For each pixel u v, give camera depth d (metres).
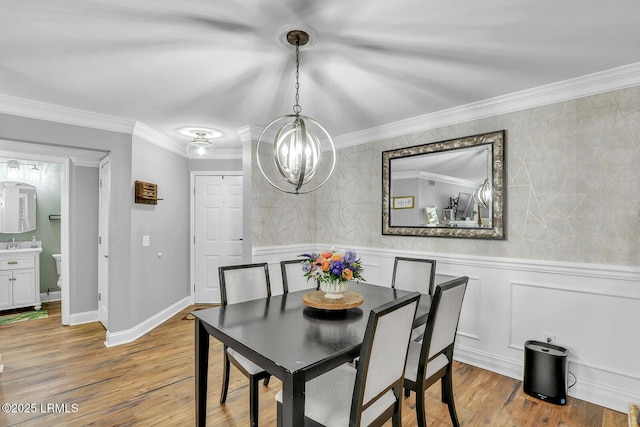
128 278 3.40
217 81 2.41
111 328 3.28
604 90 2.30
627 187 2.22
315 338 1.58
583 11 1.59
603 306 2.30
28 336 3.53
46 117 2.92
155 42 1.88
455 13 1.61
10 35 1.79
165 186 4.14
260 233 3.77
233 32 1.78
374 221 3.74
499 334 2.77
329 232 4.23
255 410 1.96
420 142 3.33
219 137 4.09
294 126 2.01
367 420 1.41
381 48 1.96
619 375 2.23
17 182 4.69
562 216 2.48
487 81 2.43
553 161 2.52
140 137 3.60
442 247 3.17
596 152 2.34
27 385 2.49
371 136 3.74
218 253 4.82
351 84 2.48
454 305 1.91
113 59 2.08
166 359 2.96
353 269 2.06
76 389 2.44
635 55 2.04
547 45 1.92
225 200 4.82
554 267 2.49
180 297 4.53
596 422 2.08
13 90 2.58
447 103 2.90
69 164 3.90
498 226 2.77
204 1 1.51
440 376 1.92
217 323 1.79
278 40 1.87
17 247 4.61
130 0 1.50
